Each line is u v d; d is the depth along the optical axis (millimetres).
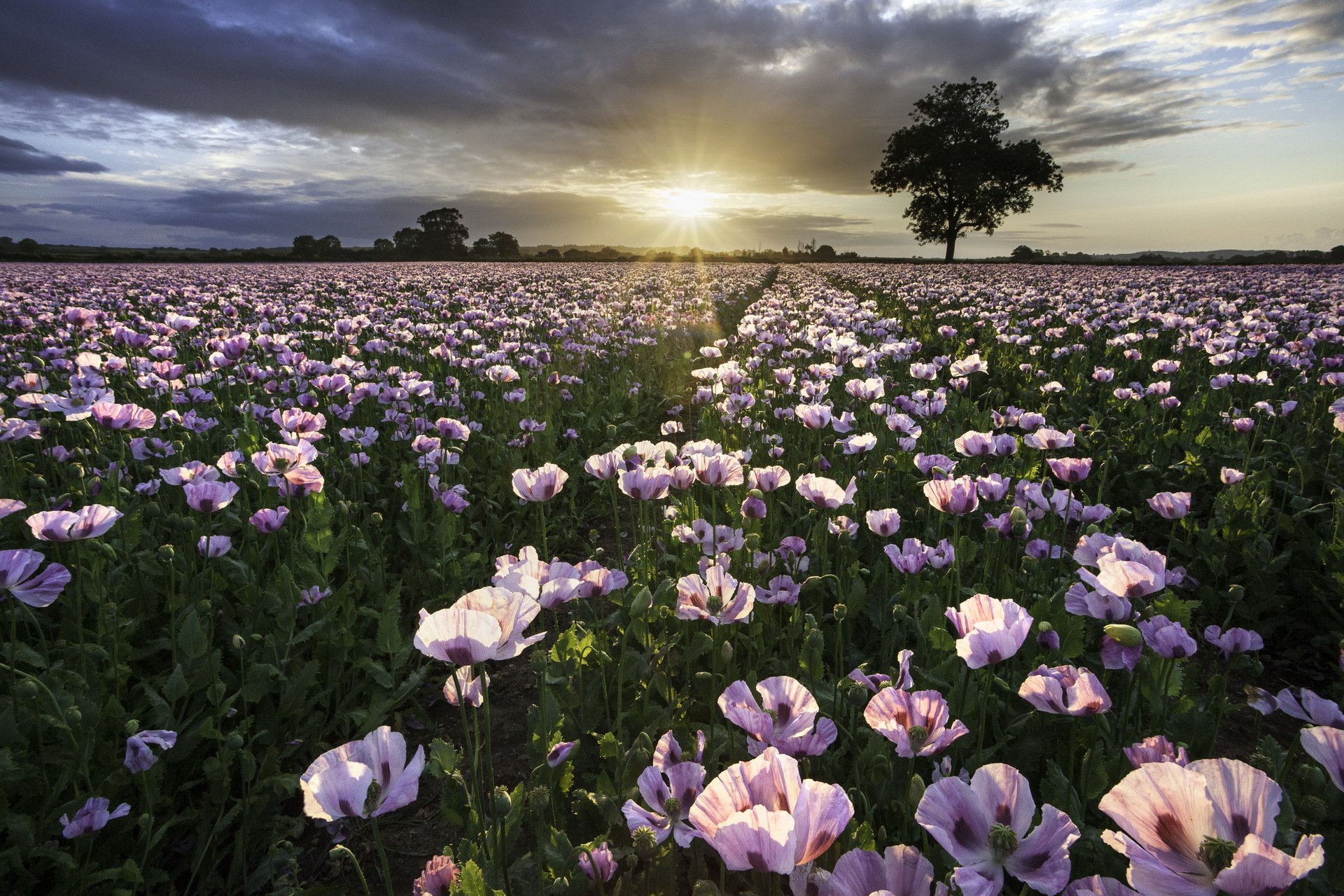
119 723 2580
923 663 2928
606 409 8047
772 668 3027
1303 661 3959
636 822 1662
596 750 2715
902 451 4891
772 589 3107
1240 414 6250
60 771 2492
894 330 10289
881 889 1229
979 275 34844
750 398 5312
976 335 13750
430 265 50750
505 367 6094
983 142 70188
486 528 5039
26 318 10266
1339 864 1881
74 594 3121
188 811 2506
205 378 6074
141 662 3238
